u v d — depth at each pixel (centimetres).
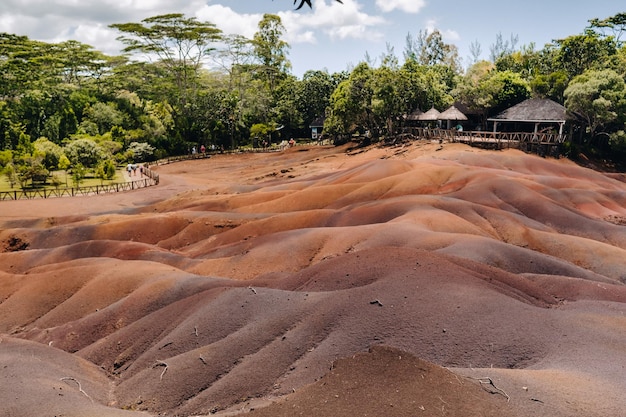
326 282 1859
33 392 1238
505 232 2998
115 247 2975
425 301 1512
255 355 1437
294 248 2727
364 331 1412
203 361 1448
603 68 6347
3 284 2478
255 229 3272
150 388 1400
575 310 1664
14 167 5525
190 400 1327
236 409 1208
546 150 5350
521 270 2281
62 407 1155
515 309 1478
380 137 6931
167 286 2164
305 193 3859
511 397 989
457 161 4688
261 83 9662
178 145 8262
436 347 1323
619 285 2161
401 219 2952
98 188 5222
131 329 1859
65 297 2345
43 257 2920
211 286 2139
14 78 8306
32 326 2195
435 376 1000
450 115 6228
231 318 1686
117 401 1401
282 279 2128
